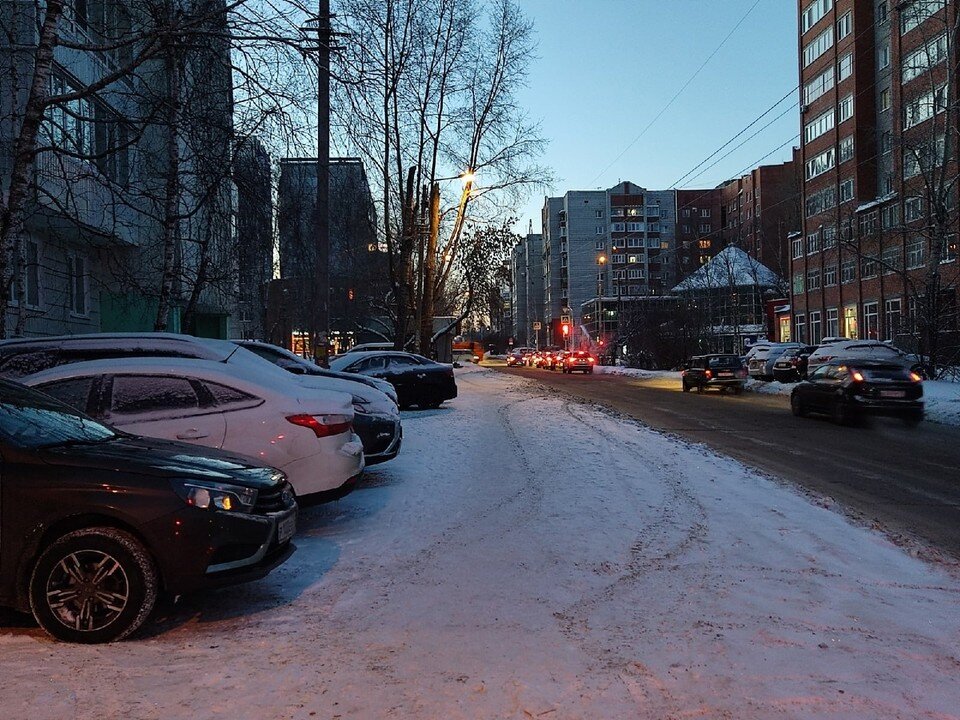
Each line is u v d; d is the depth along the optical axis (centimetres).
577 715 359
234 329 2994
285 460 680
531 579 579
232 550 488
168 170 1309
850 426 1694
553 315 12794
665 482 963
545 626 479
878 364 1738
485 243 3666
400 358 2062
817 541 691
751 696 381
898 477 1045
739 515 791
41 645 451
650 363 5375
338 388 975
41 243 1532
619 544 678
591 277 12331
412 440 1338
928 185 2828
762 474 1025
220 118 1216
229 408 677
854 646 449
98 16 1210
